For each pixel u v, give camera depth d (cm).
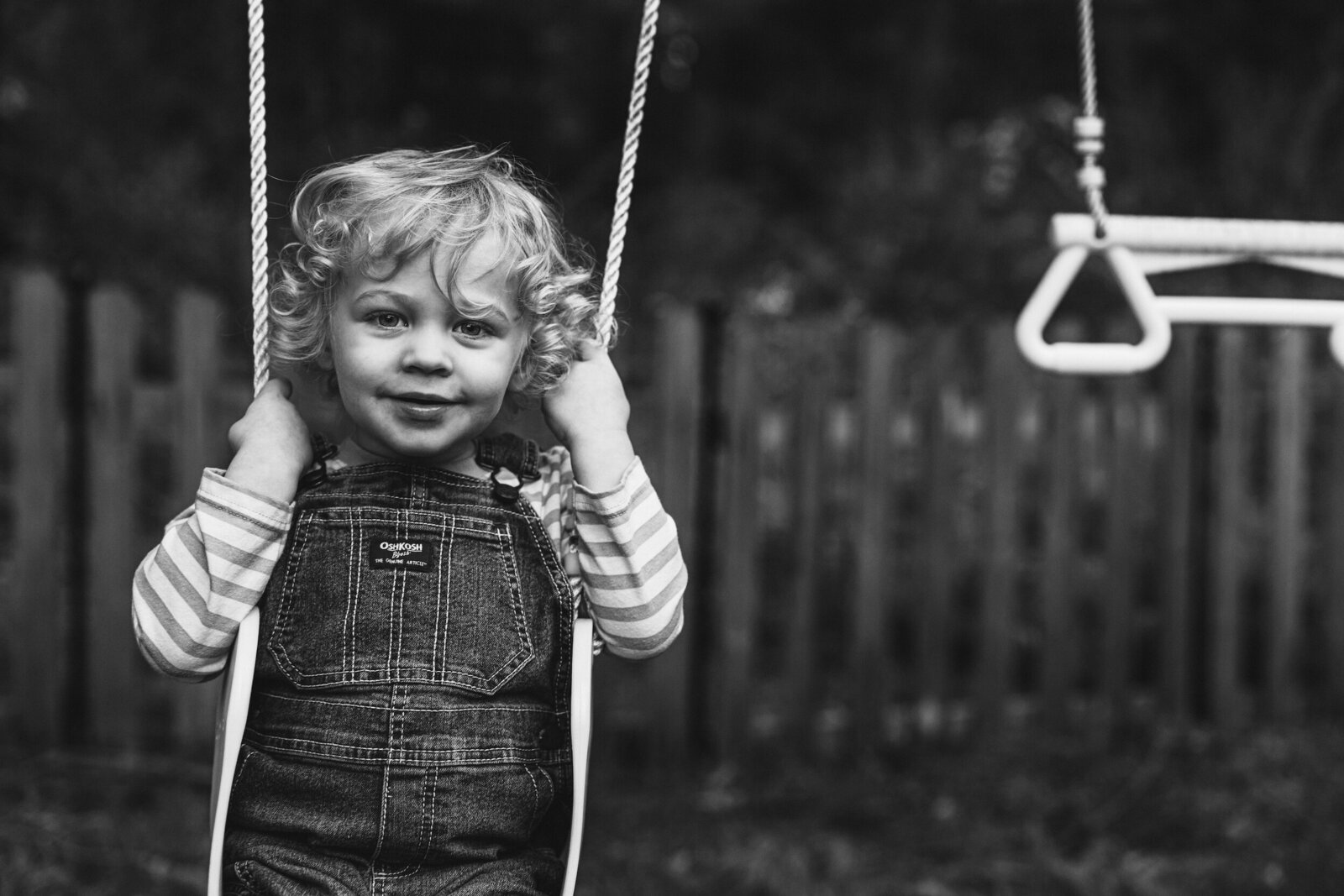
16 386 442
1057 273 239
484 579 195
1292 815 411
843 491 511
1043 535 484
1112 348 237
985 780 445
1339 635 496
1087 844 411
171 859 373
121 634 443
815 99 977
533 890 189
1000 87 927
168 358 582
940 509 479
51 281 442
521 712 193
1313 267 243
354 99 827
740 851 392
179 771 433
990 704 483
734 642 468
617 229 208
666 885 367
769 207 955
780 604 552
